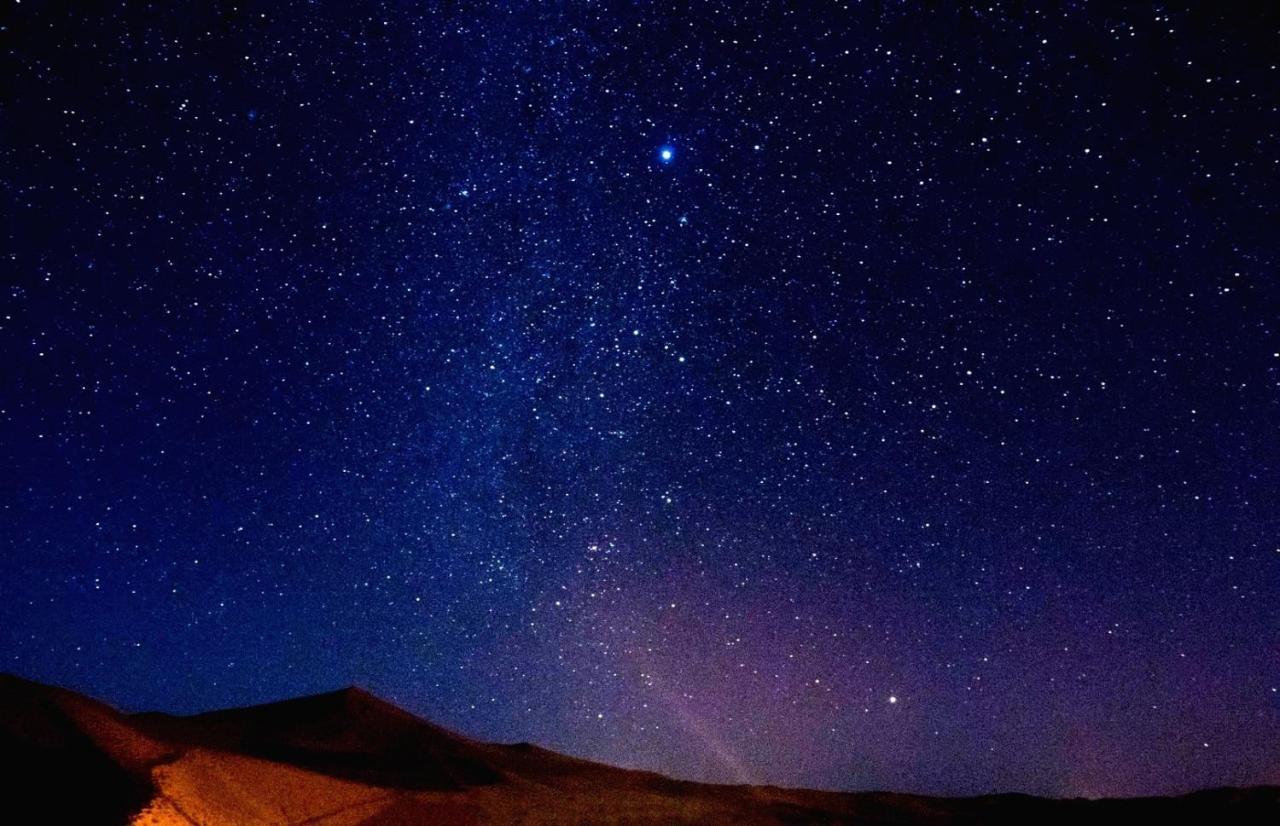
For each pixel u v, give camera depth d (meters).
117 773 3.55
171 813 3.41
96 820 3.18
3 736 3.47
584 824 5.16
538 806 5.44
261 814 3.87
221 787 3.84
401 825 4.46
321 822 4.08
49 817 3.10
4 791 3.15
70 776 3.39
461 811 4.91
